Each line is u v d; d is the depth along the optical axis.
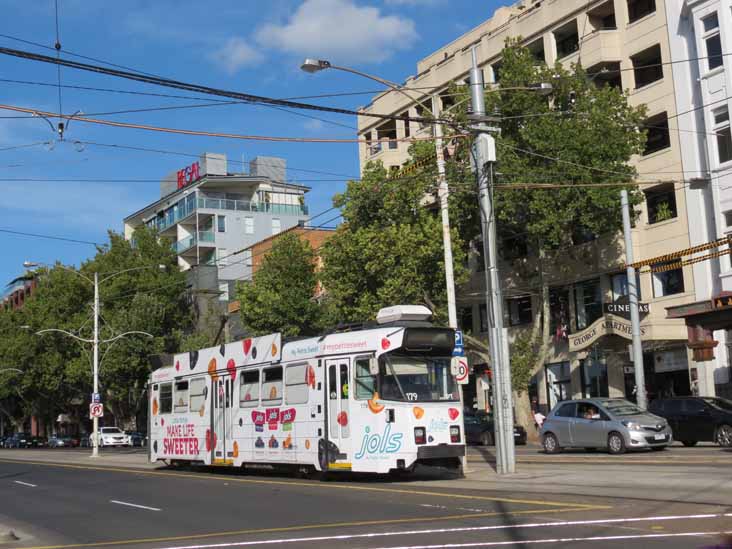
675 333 37.00
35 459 46.38
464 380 20.20
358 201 38.78
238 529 13.52
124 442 64.62
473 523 12.57
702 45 35.59
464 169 35.78
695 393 36.66
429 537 11.45
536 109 35.03
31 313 70.75
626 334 37.12
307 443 21.34
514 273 45.44
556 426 28.41
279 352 22.86
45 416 91.62
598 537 10.79
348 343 20.42
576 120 35.00
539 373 45.44
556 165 34.31
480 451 32.53
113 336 62.66
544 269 38.38
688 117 37.16
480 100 21.36
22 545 13.07
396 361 19.69
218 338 61.00
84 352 63.75
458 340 20.41
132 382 65.81
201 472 27.53
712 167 35.03
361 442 19.69
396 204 37.75
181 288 69.19
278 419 22.59
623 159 34.97
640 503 14.05
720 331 35.81
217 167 84.12
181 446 27.73
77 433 88.31
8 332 74.38
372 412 19.47
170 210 87.31
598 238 40.78
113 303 66.06
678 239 37.62
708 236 36.19
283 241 47.25
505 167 34.28
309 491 18.62
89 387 70.88
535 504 14.46
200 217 82.56
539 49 45.28
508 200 34.81
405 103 52.91
